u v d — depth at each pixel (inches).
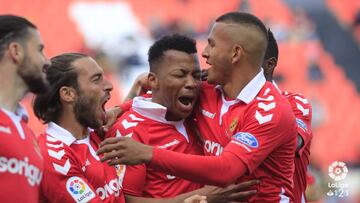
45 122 533.3
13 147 428.5
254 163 515.2
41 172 455.5
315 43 1879.9
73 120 532.4
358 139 1739.7
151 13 1902.1
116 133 565.0
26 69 447.5
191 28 1888.5
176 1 1926.7
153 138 559.8
